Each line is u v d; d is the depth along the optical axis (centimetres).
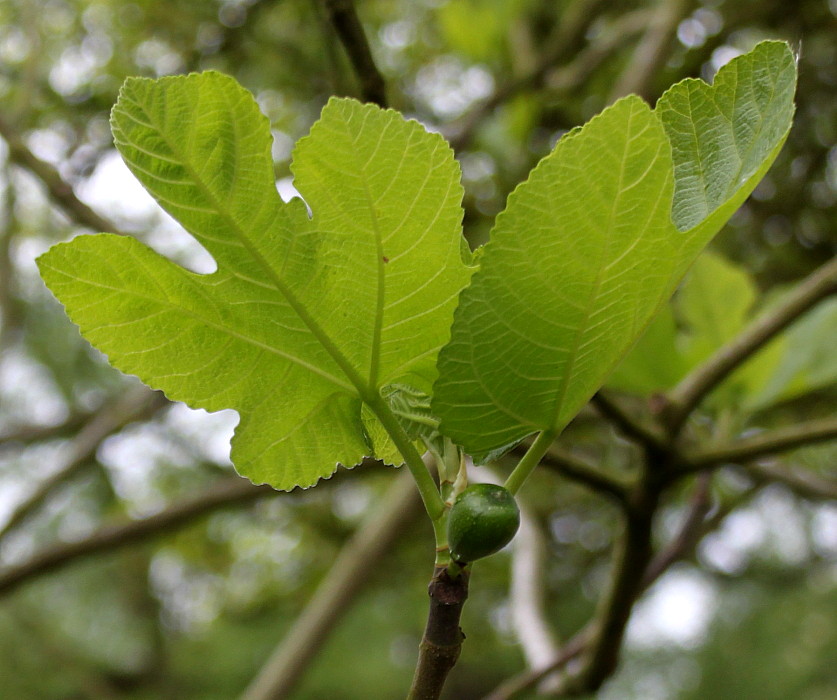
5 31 178
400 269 55
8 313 196
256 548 265
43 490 166
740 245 197
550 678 98
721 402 95
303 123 193
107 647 480
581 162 52
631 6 211
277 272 55
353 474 135
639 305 54
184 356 56
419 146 53
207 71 53
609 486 77
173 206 54
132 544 140
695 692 450
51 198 105
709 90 55
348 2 70
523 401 54
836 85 188
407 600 393
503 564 236
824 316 95
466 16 192
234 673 451
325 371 56
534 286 53
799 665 441
